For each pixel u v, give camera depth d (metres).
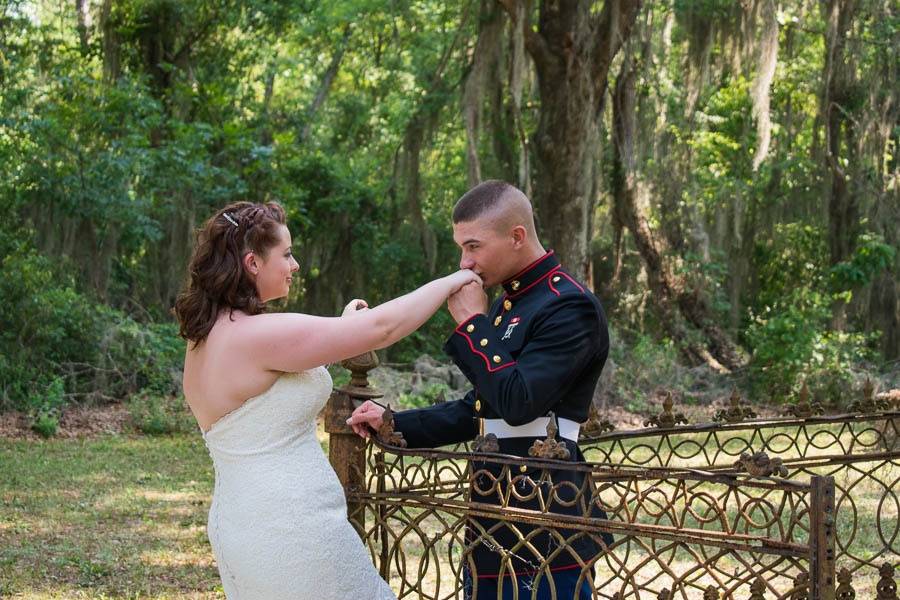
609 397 15.68
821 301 17.11
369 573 2.71
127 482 9.02
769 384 16.30
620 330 18.52
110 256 14.80
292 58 22.23
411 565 5.95
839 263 17.81
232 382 2.60
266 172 17.69
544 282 2.86
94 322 13.80
